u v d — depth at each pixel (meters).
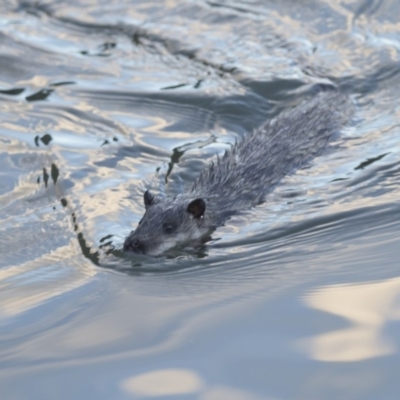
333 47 28.44
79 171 21.69
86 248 18.06
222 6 31.28
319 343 14.05
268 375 13.27
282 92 26.08
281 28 29.70
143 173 21.78
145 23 30.91
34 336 14.70
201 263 17.45
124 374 13.45
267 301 15.52
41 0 32.81
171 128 24.31
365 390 12.76
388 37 28.59
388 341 13.98
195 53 28.75
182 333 14.57
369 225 18.38
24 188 20.92
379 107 24.84
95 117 24.91
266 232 18.70
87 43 29.88
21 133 23.97
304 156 22.08
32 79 27.45
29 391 13.14
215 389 13.00
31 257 17.75
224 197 20.28
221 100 25.70
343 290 15.70
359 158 21.78
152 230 18.20
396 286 15.64
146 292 16.17
